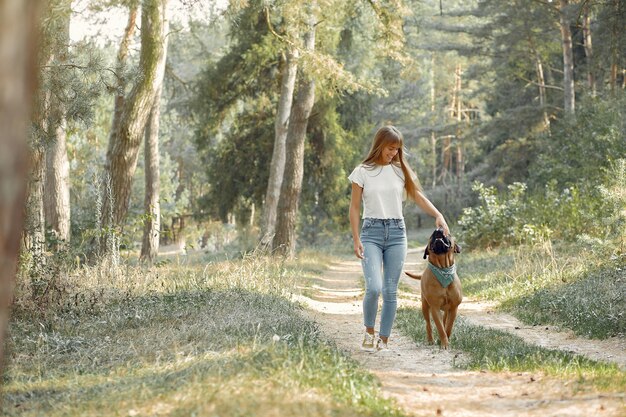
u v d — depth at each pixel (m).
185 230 43.75
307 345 6.72
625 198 15.45
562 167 26.44
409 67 23.22
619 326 9.46
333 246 43.47
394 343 8.62
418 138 52.72
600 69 32.88
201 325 8.54
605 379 5.71
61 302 10.10
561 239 20.56
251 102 29.58
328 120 30.50
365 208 7.80
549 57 40.41
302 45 22.02
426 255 7.97
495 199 25.02
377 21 23.12
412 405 5.35
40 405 5.39
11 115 2.53
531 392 5.63
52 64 10.70
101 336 8.49
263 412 4.38
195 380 5.25
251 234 31.61
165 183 45.72
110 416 4.72
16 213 2.57
